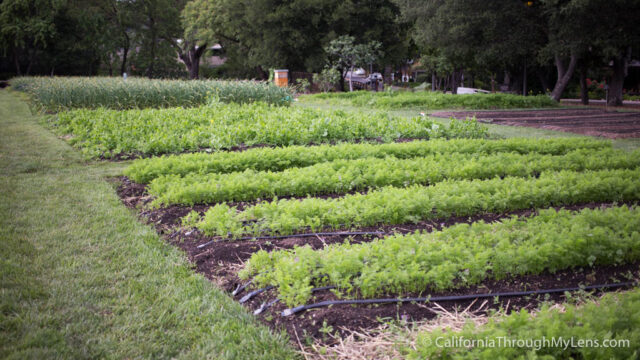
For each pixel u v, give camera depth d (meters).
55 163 8.13
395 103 20.03
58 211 5.37
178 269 3.96
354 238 4.75
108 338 2.93
